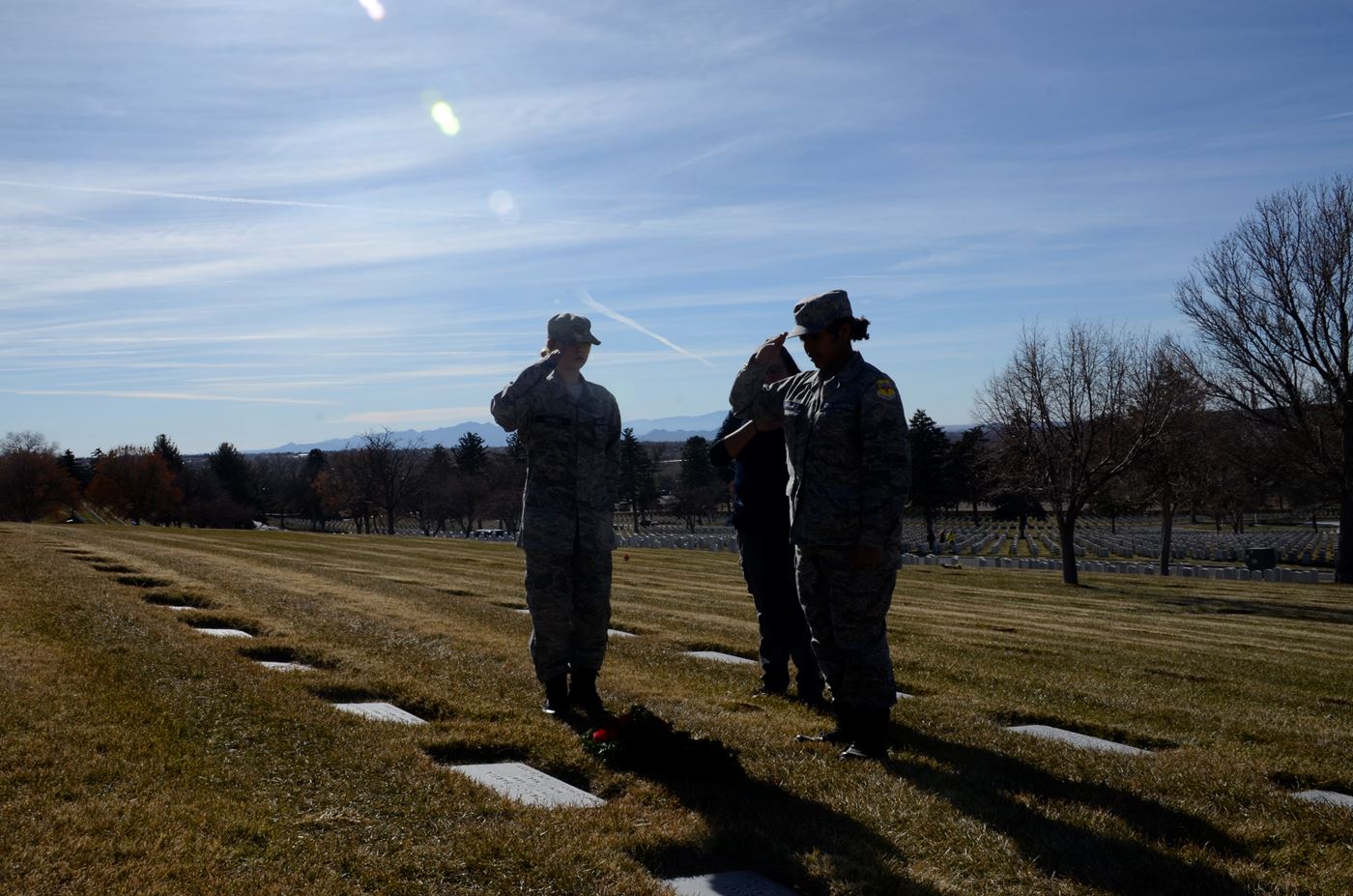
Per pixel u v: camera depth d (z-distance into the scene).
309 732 4.82
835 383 5.05
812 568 5.12
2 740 4.32
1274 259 34.62
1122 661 9.40
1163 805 4.26
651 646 8.48
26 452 94.00
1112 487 39.47
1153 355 31.16
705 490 96.12
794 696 6.55
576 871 3.31
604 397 6.01
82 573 11.96
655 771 4.50
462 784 4.15
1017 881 3.41
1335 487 38.12
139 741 4.47
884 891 3.27
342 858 3.33
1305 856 3.73
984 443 50.91
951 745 5.22
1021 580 30.64
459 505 93.19
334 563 19.00
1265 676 8.98
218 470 111.06
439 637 8.20
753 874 3.47
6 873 3.03
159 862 3.20
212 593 10.60
